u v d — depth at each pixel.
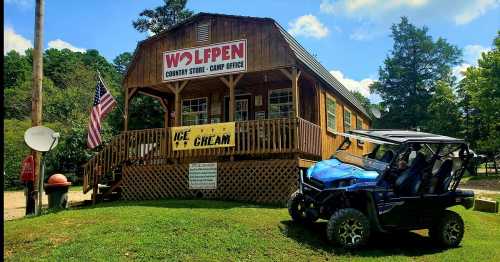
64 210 13.22
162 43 16.83
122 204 14.05
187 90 19.31
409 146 9.33
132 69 17.23
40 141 13.58
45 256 7.87
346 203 9.32
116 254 7.74
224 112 19.02
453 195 9.73
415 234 10.71
